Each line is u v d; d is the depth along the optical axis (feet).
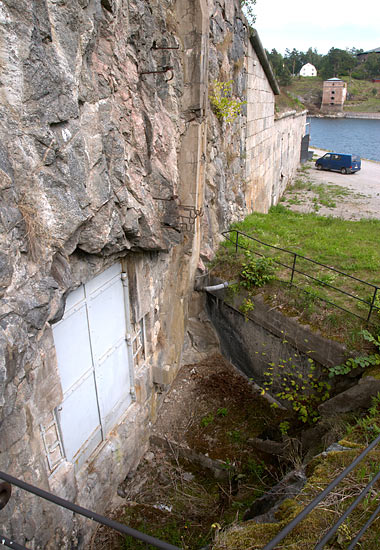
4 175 9.80
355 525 11.50
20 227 10.61
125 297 19.08
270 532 11.96
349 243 34.68
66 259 13.09
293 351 23.56
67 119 11.53
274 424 23.48
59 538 15.06
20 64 9.82
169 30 18.66
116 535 18.31
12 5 9.36
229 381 26.91
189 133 20.31
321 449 18.17
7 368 10.28
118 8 13.98
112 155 14.25
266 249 31.89
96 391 17.76
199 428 23.67
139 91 16.39
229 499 19.71
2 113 9.74
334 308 23.20
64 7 10.98
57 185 11.59
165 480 21.35
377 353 20.20
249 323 25.96
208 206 29.04
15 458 11.98
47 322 12.31
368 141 169.27
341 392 21.47
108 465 18.89
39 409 12.97
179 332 23.95
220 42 28.35
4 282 10.03
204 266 26.96
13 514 12.03
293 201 61.67
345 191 69.92
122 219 15.43
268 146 48.57
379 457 14.21
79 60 11.84
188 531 18.38
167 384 23.49
